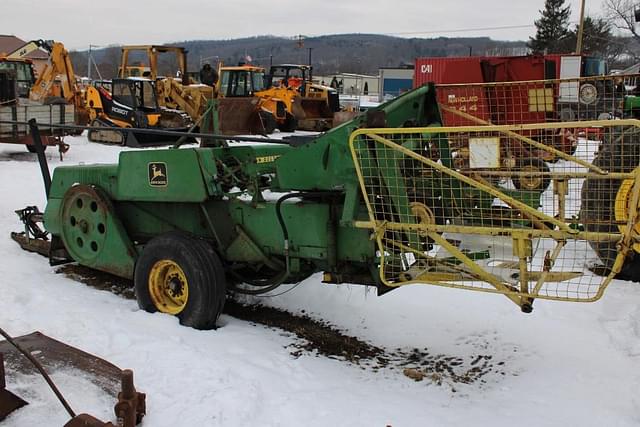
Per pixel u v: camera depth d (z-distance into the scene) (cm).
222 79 2214
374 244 439
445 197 456
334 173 433
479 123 491
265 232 495
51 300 532
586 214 486
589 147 549
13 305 516
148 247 509
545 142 511
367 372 439
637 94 775
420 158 391
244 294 538
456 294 579
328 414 367
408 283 414
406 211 418
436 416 370
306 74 2766
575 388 405
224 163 522
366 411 373
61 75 1991
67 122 1580
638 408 373
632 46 4578
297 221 471
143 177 532
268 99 2188
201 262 482
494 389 413
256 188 491
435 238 395
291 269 482
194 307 484
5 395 328
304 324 528
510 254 411
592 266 548
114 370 374
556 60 1594
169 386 385
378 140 398
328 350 477
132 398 328
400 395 401
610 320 518
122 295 570
